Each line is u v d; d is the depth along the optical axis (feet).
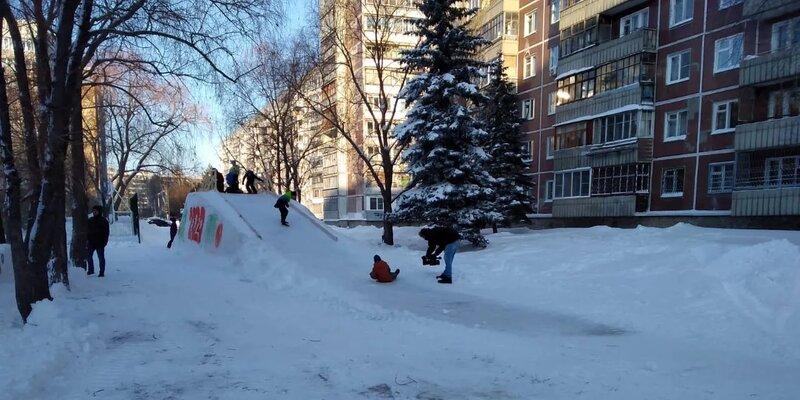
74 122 43.21
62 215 32.81
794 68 61.57
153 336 22.39
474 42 64.80
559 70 100.73
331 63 76.84
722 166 73.26
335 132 112.57
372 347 20.86
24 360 17.39
